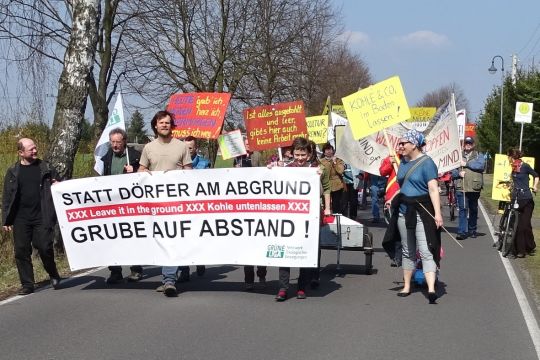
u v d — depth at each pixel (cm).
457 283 952
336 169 1571
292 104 1173
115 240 881
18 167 881
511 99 4703
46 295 864
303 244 827
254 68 3019
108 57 2031
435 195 812
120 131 952
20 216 877
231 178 844
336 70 4716
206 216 855
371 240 1012
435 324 716
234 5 2891
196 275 1016
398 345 636
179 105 1170
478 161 1479
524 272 1052
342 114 2722
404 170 837
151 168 880
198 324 708
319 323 716
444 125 1405
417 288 911
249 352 609
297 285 914
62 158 1148
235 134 1678
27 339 652
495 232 1501
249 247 845
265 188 838
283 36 3081
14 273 1027
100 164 963
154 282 953
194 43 2903
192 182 856
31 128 1430
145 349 618
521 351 621
